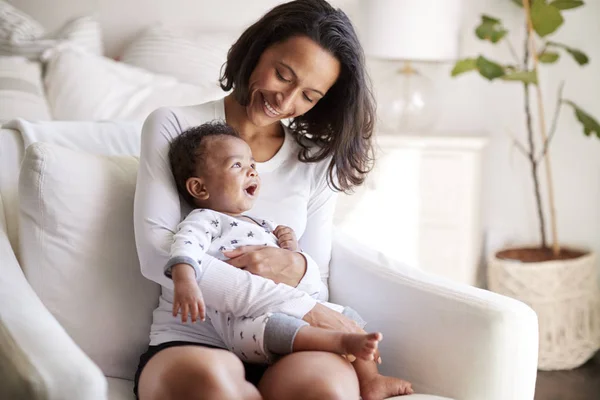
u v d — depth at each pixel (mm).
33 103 2438
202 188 1521
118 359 1554
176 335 1465
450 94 3295
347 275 1724
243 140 1571
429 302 1544
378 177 2873
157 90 2543
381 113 3053
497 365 1454
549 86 3236
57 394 1071
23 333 1177
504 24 3250
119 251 1572
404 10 2873
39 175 1526
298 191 1669
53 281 1519
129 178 1644
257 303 1414
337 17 1562
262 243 1540
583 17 3064
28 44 2641
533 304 2869
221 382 1241
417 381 1558
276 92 1538
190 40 2906
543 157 3283
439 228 3043
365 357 1337
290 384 1296
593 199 3127
